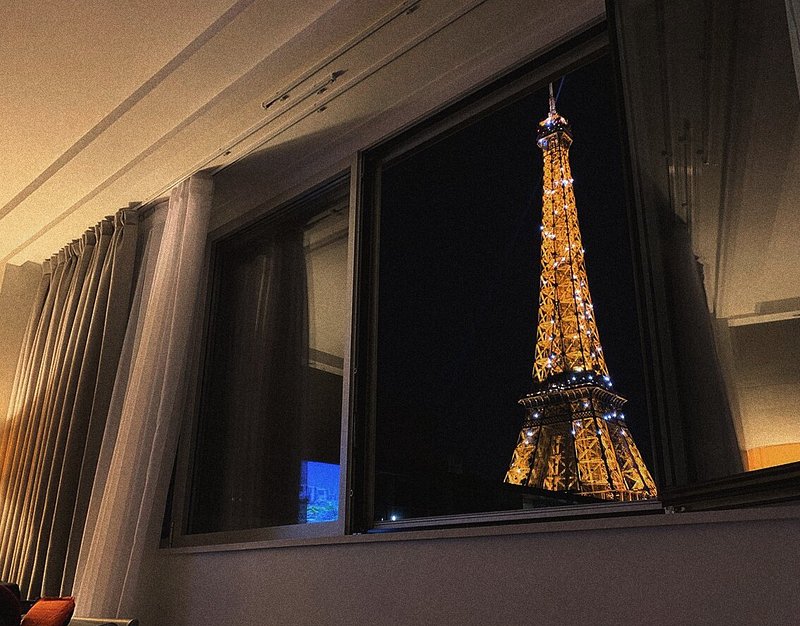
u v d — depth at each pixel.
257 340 3.10
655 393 1.53
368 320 2.55
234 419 3.05
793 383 1.32
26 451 3.40
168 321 2.79
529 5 2.13
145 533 2.49
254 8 2.16
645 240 1.65
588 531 1.54
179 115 2.69
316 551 2.16
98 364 3.14
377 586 1.95
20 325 4.03
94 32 2.28
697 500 1.39
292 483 2.67
